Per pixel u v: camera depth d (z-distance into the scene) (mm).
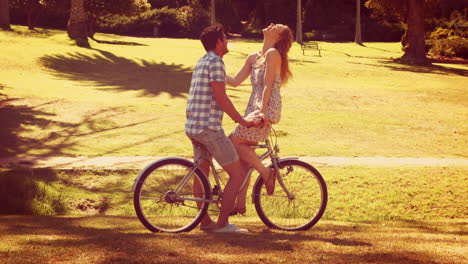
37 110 16750
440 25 64938
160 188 4676
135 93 21266
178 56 33062
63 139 13633
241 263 3402
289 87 25250
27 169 10359
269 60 4754
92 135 14242
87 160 11656
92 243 3879
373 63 39250
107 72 26188
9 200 8734
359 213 9398
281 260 3506
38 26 57969
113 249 3686
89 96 19969
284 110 19281
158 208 4715
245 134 4809
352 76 30969
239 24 72688
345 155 12992
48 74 24328
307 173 5281
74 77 24266
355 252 3814
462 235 5223
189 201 4762
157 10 64938
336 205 9648
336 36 70062
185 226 4758
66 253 3551
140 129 15148
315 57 40906
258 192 5039
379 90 26203
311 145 13930
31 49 29172
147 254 3564
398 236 4695
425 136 15922
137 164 11383
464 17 65375
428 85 29109
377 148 14023
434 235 4957
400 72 34344
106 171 10781
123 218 5977
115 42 43281
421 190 10250
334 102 21797
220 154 4586
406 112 20266
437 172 11359
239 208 5012
